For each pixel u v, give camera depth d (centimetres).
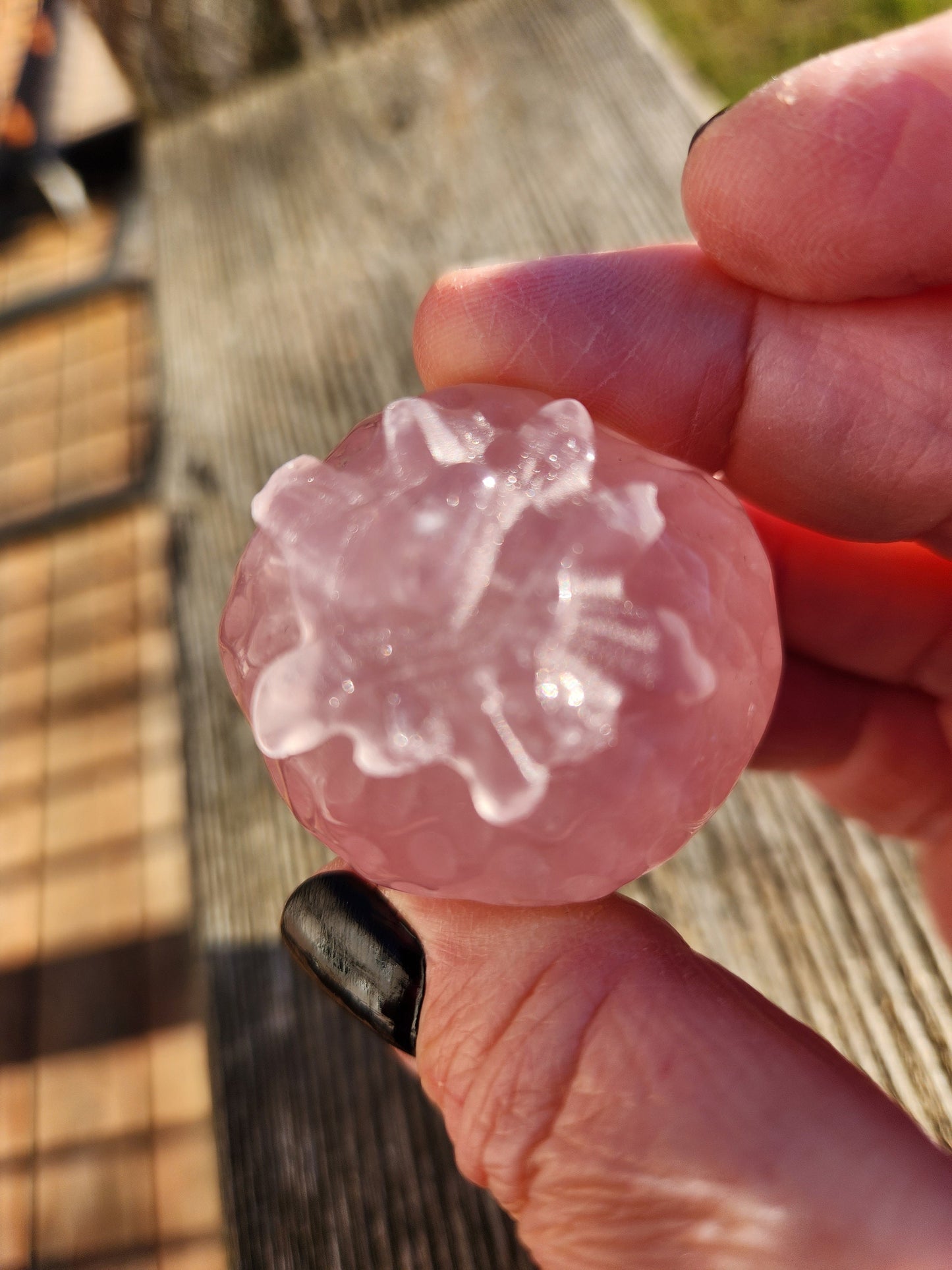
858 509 7
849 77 6
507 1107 5
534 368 7
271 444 11
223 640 6
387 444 5
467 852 5
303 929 6
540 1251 5
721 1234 5
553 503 5
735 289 7
